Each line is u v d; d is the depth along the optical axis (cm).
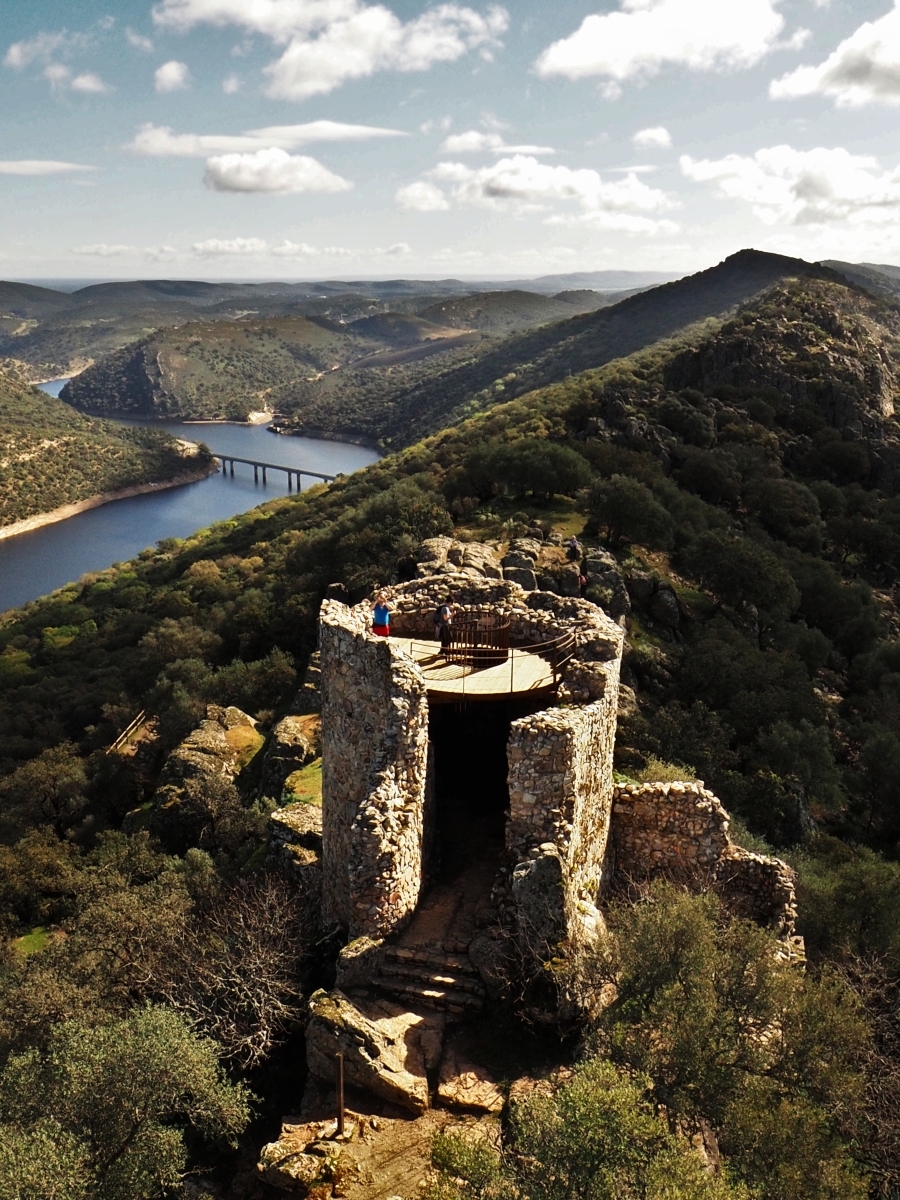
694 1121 1184
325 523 10312
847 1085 1238
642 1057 1204
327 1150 1208
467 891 1694
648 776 2694
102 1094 1281
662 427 8981
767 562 5825
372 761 1595
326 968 1600
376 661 1595
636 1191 964
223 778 3900
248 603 7781
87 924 1988
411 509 7088
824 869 2791
